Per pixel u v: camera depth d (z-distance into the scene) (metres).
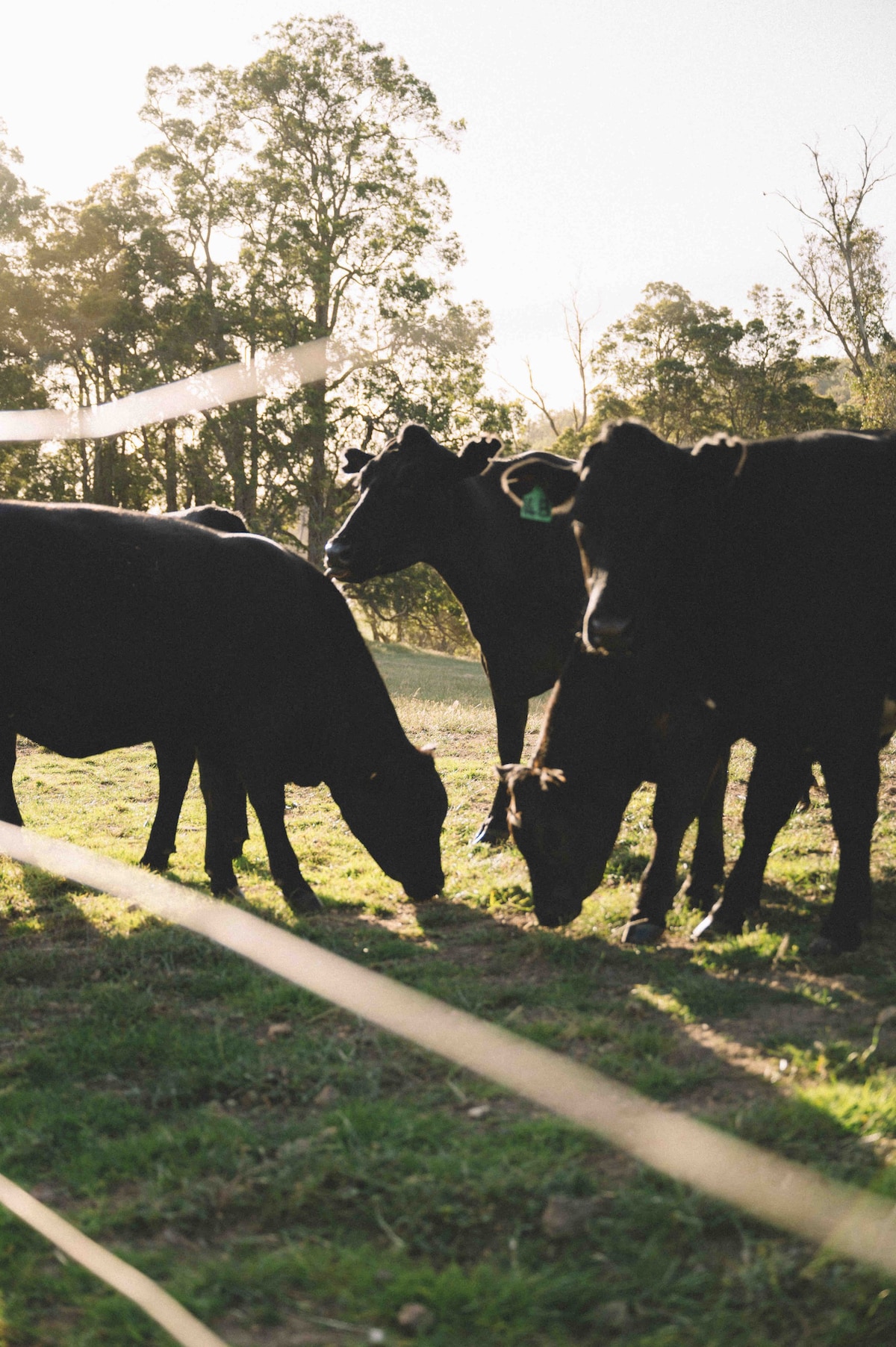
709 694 5.13
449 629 40.84
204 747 6.32
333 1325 2.59
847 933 4.93
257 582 6.07
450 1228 2.95
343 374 37.72
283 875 6.17
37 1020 4.59
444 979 4.80
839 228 41.12
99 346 40.25
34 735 5.91
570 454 49.53
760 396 50.28
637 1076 3.71
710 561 4.75
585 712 5.41
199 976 4.95
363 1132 3.42
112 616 5.66
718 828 5.92
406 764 6.24
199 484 39.38
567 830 5.35
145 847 7.69
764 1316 2.54
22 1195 3.15
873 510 4.78
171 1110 3.73
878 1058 3.76
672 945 5.26
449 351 37.78
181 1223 3.04
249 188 37.66
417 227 37.12
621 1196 2.97
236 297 37.38
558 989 4.58
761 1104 3.47
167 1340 2.55
